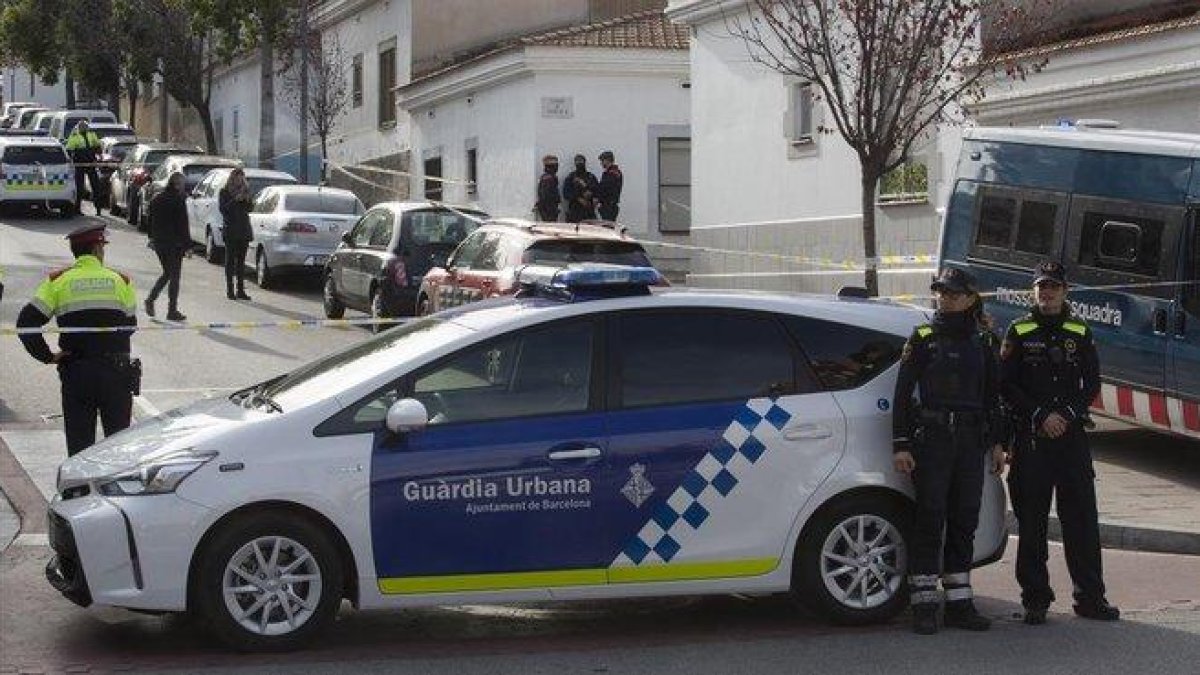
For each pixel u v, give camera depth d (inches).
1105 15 733.9
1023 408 346.0
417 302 812.0
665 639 333.7
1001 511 350.3
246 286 1083.3
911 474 336.2
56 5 2277.3
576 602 369.4
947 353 333.4
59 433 564.7
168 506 308.3
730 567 329.7
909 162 833.5
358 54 1656.0
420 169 1480.1
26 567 394.6
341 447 314.7
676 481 326.3
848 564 338.3
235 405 339.9
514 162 1259.2
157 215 866.8
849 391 339.0
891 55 616.4
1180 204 505.4
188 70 1867.6
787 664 312.2
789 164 951.0
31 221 1472.7
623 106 1232.8
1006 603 368.8
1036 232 553.6
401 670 306.5
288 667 307.6
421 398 321.7
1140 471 525.3
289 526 313.1
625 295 337.4
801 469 332.8
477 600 320.2
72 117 1934.1
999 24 695.1
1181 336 501.7
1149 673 305.0
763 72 974.4
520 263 645.3
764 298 343.3
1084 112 681.6
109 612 353.1
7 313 852.6
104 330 427.5
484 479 318.7
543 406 325.1
